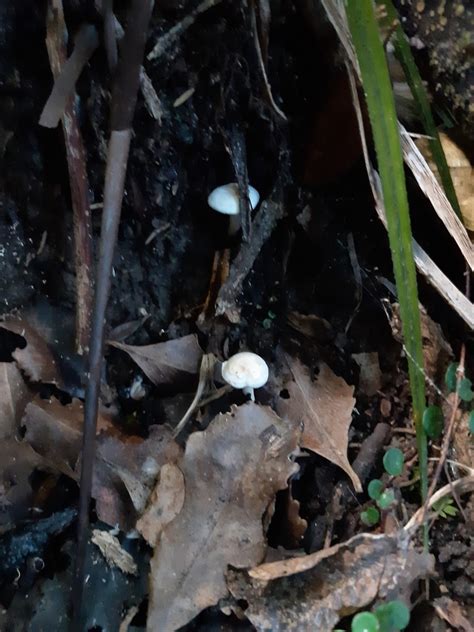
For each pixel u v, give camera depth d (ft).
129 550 0.51
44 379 0.55
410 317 0.45
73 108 0.49
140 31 0.39
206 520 0.49
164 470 0.50
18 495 0.51
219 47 0.54
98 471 0.51
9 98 0.54
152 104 0.54
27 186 0.57
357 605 0.45
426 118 0.52
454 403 0.54
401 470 0.53
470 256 0.54
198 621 0.48
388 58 0.54
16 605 0.49
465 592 0.48
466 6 0.51
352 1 0.41
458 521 0.50
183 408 0.58
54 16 0.48
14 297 0.58
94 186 0.57
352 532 0.52
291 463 0.50
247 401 0.53
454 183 0.56
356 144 0.57
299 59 0.58
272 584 0.46
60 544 0.51
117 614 0.49
